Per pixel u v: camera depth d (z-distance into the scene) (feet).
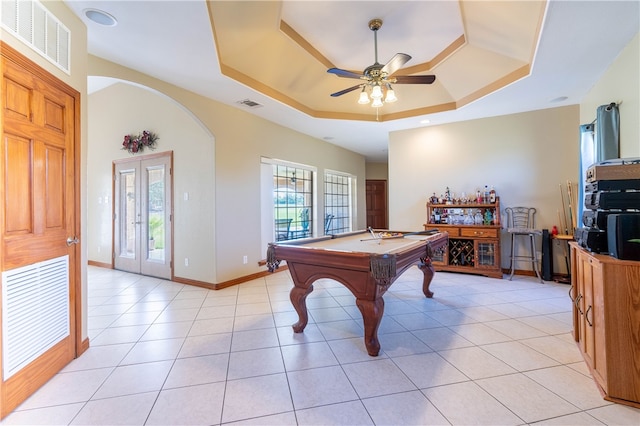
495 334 8.77
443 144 17.37
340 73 9.18
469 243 15.81
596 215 6.64
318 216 21.01
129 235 17.89
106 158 18.70
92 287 14.20
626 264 5.61
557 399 5.81
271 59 11.37
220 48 9.94
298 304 9.00
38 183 6.32
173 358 7.53
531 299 11.89
